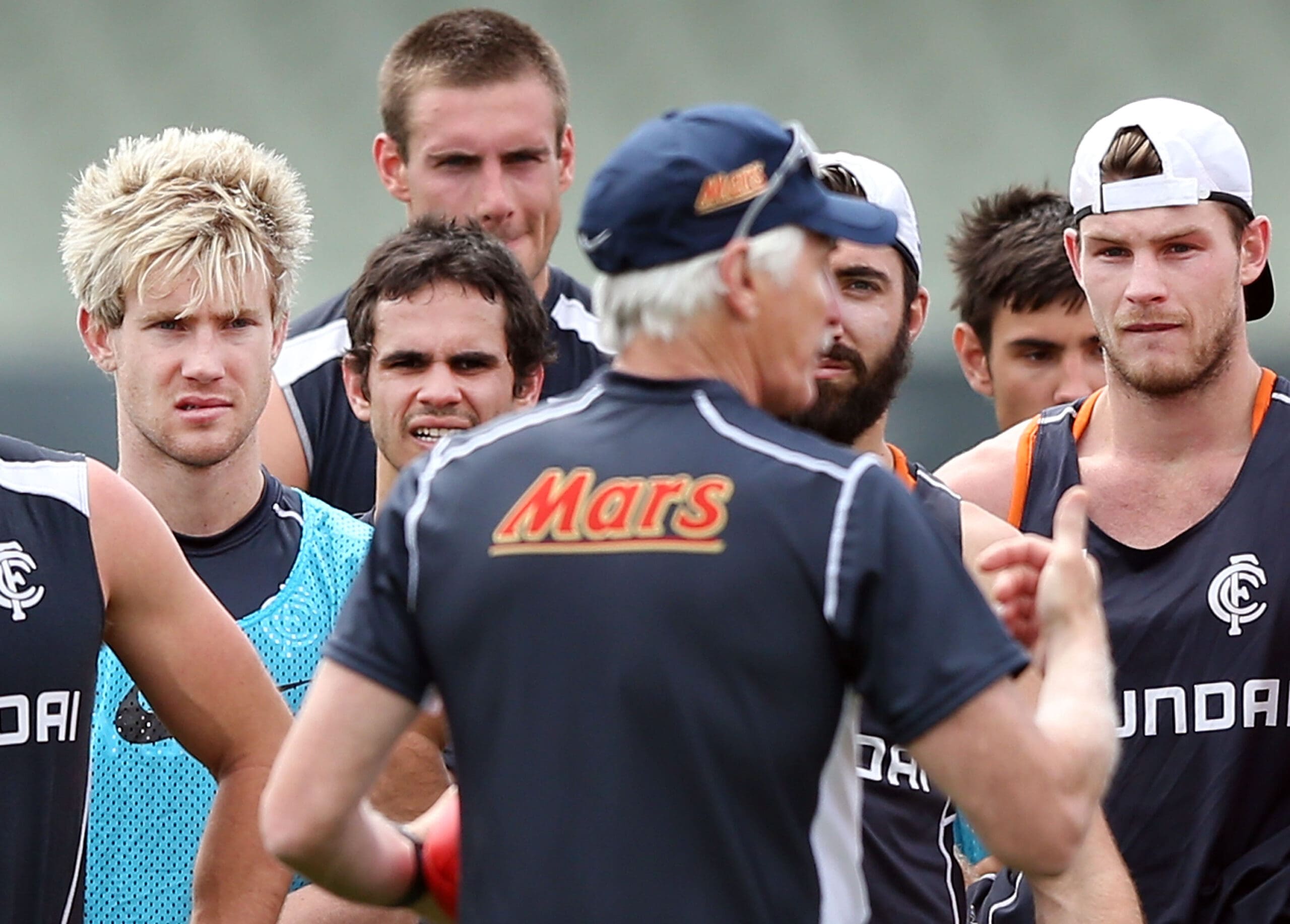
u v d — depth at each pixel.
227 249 13.39
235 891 11.57
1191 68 43.03
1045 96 43.06
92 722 11.25
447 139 18.23
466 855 8.98
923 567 8.53
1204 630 14.64
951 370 30.53
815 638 8.52
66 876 10.98
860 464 8.72
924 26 43.72
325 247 40.66
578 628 8.62
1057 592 9.30
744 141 8.97
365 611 9.12
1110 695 9.16
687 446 8.81
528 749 8.66
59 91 43.38
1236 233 14.45
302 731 9.05
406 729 9.22
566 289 18.98
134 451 13.84
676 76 43.88
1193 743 14.61
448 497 9.06
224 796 11.65
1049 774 8.55
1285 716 14.53
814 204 9.07
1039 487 15.50
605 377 9.26
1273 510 14.69
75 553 11.00
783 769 8.52
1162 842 14.66
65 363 31.12
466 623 8.83
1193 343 14.30
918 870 13.15
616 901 8.46
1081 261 14.73
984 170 42.31
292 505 14.44
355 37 44.16
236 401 13.55
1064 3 43.56
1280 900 14.23
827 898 8.77
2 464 10.95
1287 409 14.89
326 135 43.06
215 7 44.22
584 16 44.44
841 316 13.84
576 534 8.73
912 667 8.45
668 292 8.94
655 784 8.50
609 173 9.06
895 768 13.18
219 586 13.77
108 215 13.52
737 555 8.54
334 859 9.13
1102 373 18.98
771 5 44.19
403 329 14.74
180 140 13.80
